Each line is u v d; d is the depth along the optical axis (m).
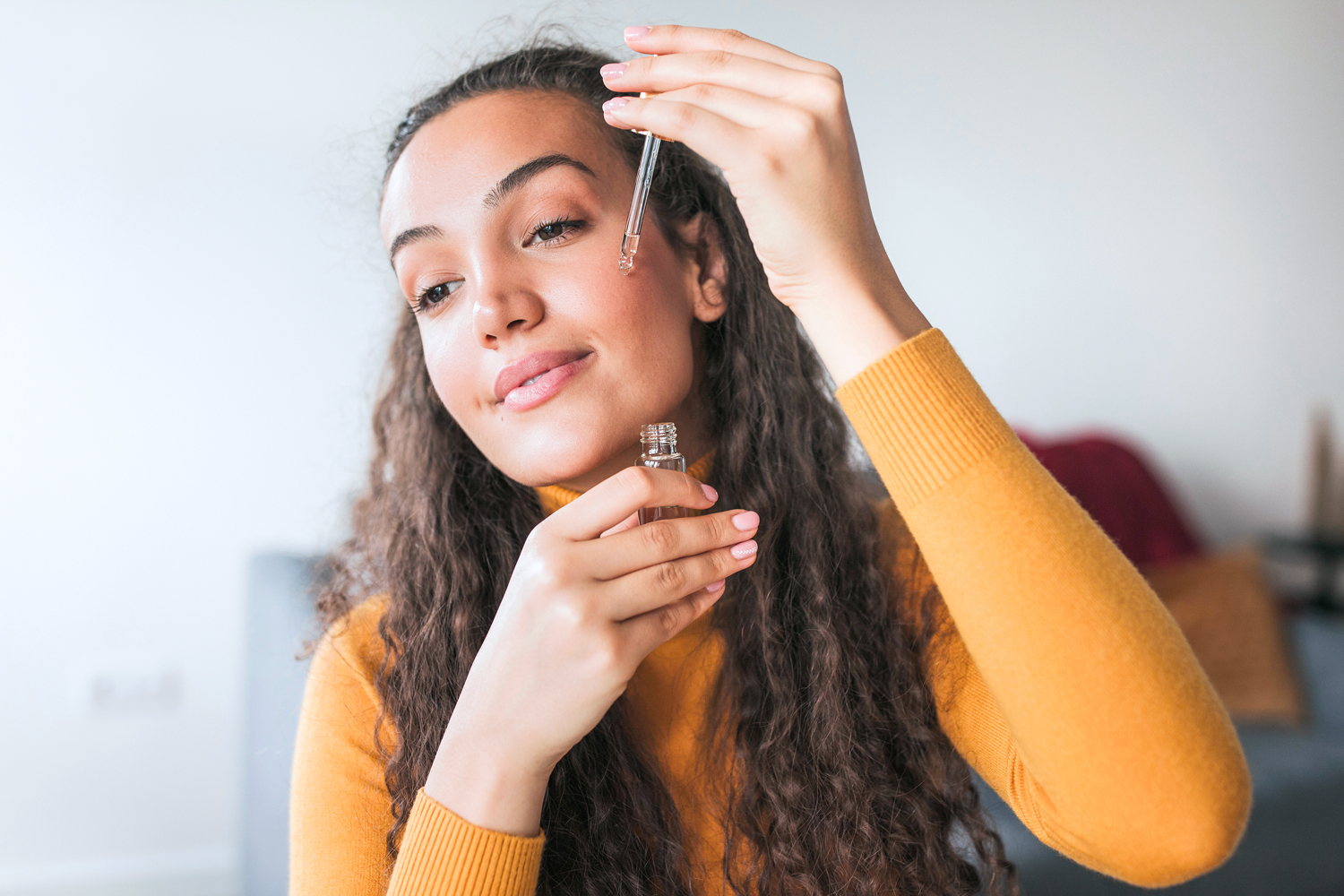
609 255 0.73
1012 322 2.98
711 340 0.93
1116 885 1.52
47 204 2.39
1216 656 2.10
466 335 0.74
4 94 2.36
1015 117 2.95
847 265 0.60
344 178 2.43
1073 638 0.57
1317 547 2.88
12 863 2.40
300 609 1.38
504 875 0.62
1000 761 0.77
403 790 0.80
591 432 0.72
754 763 0.82
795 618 0.88
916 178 2.88
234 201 2.51
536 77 0.78
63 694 2.43
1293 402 3.19
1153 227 3.07
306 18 2.52
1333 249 3.20
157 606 2.50
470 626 0.89
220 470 2.53
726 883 0.83
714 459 0.94
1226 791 0.58
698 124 0.58
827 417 0.98
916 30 2.84
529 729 0.61
